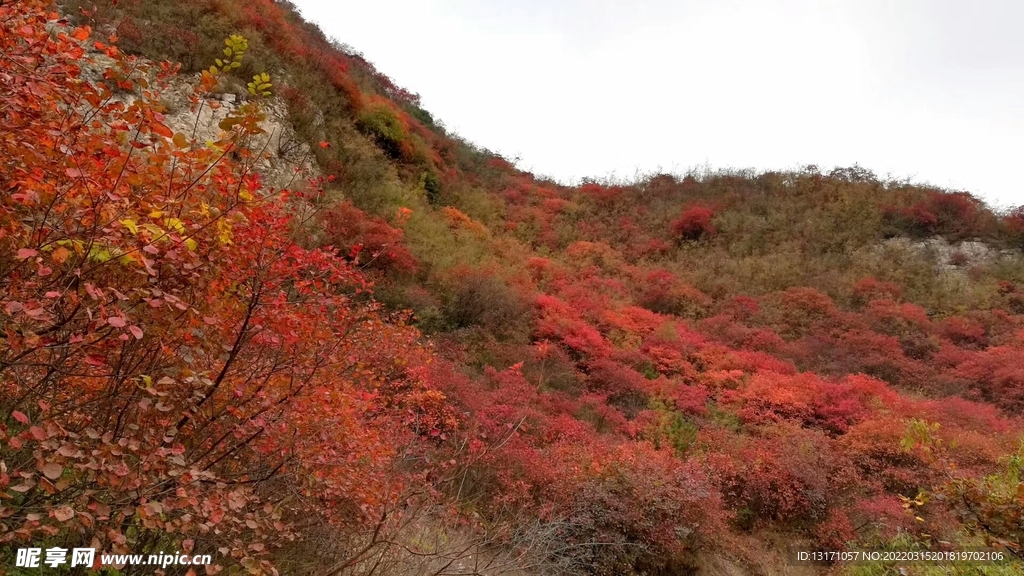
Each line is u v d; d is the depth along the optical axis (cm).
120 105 277
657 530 710
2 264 241
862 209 2909
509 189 3034
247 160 325
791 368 1549
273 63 1625
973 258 2581
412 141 2305
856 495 923
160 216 259
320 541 391
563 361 1320
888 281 2345
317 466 357
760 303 2147
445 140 2952
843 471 961
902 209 2830
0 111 239
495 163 3441
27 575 259
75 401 283
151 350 273
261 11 1786
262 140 1322
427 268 1478
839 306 2156
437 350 1134
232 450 297
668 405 1273
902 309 2030
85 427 272
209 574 262
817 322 1969
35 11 266
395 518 412
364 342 446
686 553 748
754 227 2814
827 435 1187
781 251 2634
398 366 728
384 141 2102
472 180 2873
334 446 366
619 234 2823
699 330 1892
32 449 266
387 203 1677
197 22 1467
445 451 670
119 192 249
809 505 880
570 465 763
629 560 688
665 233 2839
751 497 884
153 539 301
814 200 3061
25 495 272
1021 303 2216
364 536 412
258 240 311
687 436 1052
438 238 1731
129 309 238
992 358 1608
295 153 1446
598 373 1320
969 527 415
